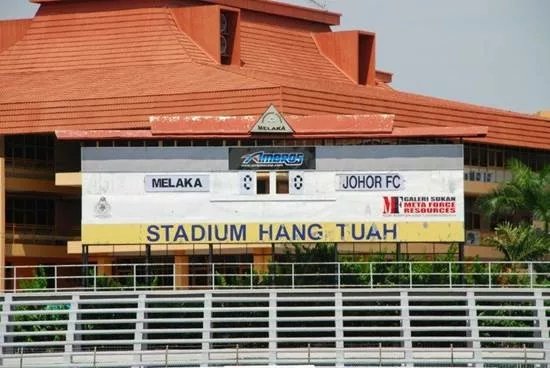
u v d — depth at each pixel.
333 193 128.38
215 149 128.50
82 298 126.38
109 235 128.38
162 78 155.62
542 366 117.75
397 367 117.12
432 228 128.12
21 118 150.88
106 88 153.62
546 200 152.62
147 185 128.50
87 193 128.38
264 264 133.88
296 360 117.75
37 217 159.38
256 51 169.75
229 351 120.56
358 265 130.62
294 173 128.38
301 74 170.38
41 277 130.00
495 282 133.00
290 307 124.38
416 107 156.38
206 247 147.38
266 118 129.12
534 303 126.44
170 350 122.06
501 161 165.88
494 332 126.44
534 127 166.88
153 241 128.38
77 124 149.62
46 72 165.50
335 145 129.25
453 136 129.62
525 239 146.25
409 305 125.88
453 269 130.25
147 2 166.25
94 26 167.38
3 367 117.44
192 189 128.50
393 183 128.25
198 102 146.88
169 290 128.38
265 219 128.38
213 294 125.88
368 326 126.56
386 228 128.12
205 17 164.38
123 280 139.50
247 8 171.25
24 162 156.00
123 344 123.56
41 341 126.56
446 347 124.00
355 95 150.88
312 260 132.12
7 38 170.88
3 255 153.25
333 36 176.75
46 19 169.75
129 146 132.62
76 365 117.56
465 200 163.12
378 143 133.50
